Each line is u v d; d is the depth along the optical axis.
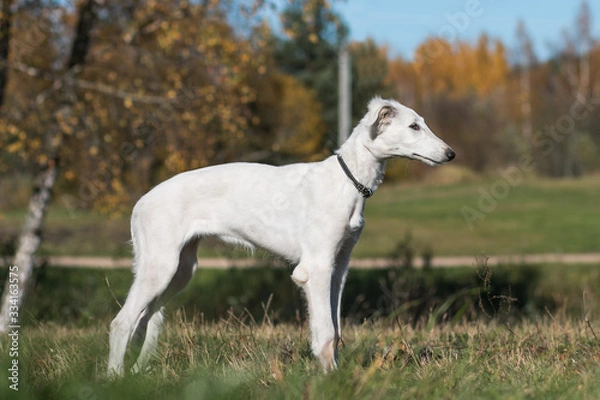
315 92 37.78
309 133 29.22
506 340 7.04
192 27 11.91
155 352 6.03
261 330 7.36
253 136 14.77
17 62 12.61
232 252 14.31
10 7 11.84
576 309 14.03
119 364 5.72
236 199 6.20
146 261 6.00
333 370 5.02
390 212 36.97
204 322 8.44
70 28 13.45
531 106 46.88
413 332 7.71
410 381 5.20
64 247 24.12
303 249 6.03
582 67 46.69
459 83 52.75
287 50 38.59
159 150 13.20
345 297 15.23
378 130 6.12
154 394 4.67
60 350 6.16
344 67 25.89
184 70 12.56
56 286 14.55
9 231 24.14
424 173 47.12
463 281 17.22
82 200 13.20
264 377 5.29
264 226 6.19
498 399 4.73
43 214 12.96
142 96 12.21
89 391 4.61
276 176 6.26
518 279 17.61
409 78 47.28
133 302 5.94
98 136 12.86
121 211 12.68
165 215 6.04
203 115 12.48
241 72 12.04
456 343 6.91
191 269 6.41
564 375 5.48
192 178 6.21
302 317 11.09
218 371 5.33
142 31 12.42
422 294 14.61
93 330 7.40
